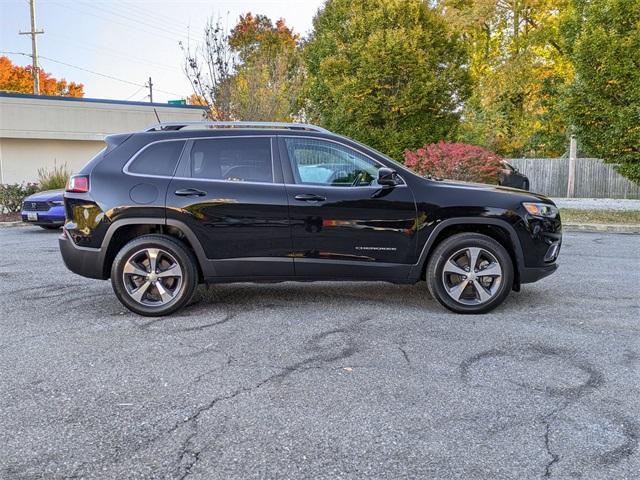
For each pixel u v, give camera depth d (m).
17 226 14.77
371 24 16.12
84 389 3.65
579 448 2.91
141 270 5.35
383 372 3.94
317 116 20.05
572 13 15.00
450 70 16.17
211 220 5.29
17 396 3.54
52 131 21.17
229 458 2.81
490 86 27.48
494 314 5.45
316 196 5.33
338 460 2.79
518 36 28.80
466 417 3.25
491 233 5.64
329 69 16.97
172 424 3.17
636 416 3.26
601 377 3.84
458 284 5.46
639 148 13.41
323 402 3.45
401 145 16.06
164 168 5.42
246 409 3.36
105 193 5.32
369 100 16.06
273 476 2.66
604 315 5.40
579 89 13.88
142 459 2.80
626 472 2.69
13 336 4.78
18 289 6.64
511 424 3.16
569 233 12.52
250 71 18.44
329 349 4.43
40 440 2.99
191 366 4.06
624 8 12.97
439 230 5.39
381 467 2.73
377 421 3.20
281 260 5.38
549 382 3.75
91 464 2.76
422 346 4.48
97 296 6.27
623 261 8.59
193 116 24.39
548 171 24.75
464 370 3.97
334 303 5.90
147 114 23.19
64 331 4.93
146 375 3.89
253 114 17.38
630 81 12.93
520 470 2.70
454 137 16.67
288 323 5.15
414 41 15.46
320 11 22.00
